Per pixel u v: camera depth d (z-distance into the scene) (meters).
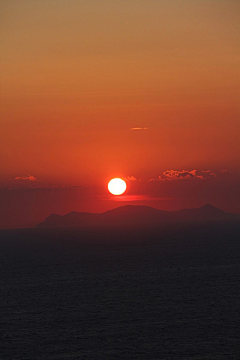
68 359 198.38
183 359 195.25
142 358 197.50
